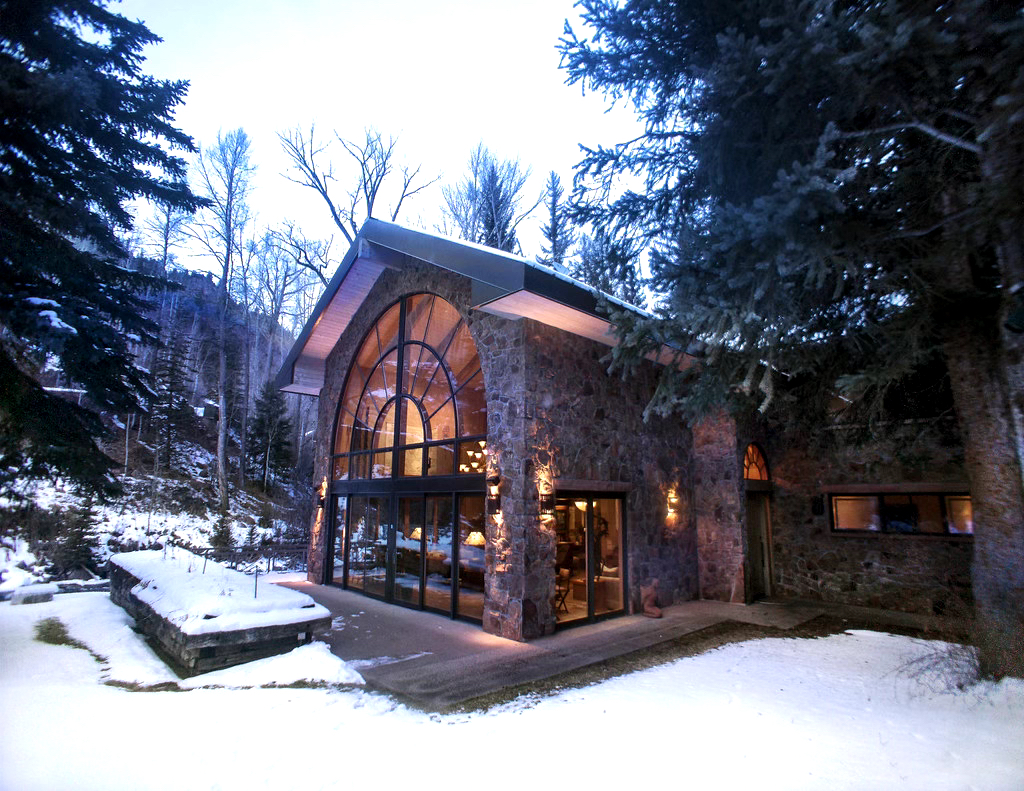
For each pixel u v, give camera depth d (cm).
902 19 348
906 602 967
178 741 404
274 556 1595
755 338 500
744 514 1041
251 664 607
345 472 1258
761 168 488
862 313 612
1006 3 334
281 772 364
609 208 625
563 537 836
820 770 361
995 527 509
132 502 1761
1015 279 416
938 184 485
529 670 617
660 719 459
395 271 1129
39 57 724
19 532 1366
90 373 793
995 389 524
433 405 992
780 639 766
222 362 2200
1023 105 319
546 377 835
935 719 443
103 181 817
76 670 601
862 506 1048
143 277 893
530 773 363
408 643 737
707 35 493
